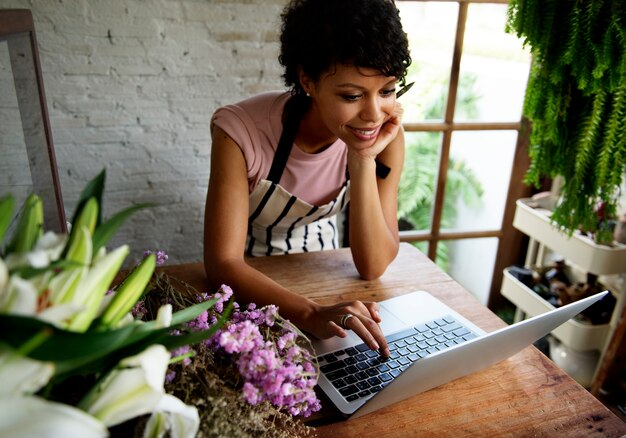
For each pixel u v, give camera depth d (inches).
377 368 33.9
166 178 68.9
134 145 66.0
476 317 41.1
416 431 29.9
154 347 18.8
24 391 16.2
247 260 48.0
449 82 74.0
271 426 26.5
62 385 22.0
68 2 57.5
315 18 37.9
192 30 62.5
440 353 26.8
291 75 44.9
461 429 30.2
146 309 31.1
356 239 45.4
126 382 18.5
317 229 57.8
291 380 25.8
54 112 61.5
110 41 60.3
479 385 33.7
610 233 61.5
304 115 47.9
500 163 83.4
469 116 81.0
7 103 29.3
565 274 76.5
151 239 71.6
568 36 49.3
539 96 55.2
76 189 65.8
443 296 43.9
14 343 14.8
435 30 72.3
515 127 78.5
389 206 51.3
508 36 74.8
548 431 30.4
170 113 65.8
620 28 45.9
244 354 25.3
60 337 15.6
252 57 65.9
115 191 67.4
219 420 23.1
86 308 16.2
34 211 18.8
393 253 47.6
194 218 72.4
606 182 53.5
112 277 18.2
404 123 74.7
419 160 89.1
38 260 16.4
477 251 91.0
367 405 28.7
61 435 15.2
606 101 51.5
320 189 52.9
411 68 75.0
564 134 56.1
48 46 58.6
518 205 76.4
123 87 62.8
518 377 34.6
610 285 74.3
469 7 70.9
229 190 46.0
